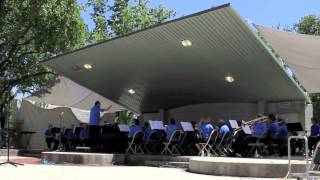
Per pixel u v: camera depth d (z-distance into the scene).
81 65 18.98
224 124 15.75
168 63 17.44
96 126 17.17
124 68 18.73
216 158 12.36
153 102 23.08
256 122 16.20
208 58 16.25
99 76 19.97
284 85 17.19
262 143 14.81
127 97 22.67
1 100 25.59
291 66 17.83
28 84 25.36
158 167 13.48
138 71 18.78
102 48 17.09
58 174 10.54
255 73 16.67
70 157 14.97
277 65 15.48
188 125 15.62
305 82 19.17
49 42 21.80
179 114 23.28
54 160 15.21
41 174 10.46
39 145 27.80
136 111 24.75
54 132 22.23
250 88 18.38
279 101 19.00
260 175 10.52
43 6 20.73
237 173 10.71
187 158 14.17
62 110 27.48
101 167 12.98
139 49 16.64
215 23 13.66
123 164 15.09
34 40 23.00
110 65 18.64
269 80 17.03
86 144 17.53
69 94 25.33
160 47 16.12
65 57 18.52
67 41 21.95
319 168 7.38
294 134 16.16
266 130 14.94
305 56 16.70
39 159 16.69
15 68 24.62
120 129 16.95
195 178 9.96
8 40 22.69
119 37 16.00
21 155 19.98
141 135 16.38
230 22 13.41
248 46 14.62
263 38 15.51
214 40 14.74
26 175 10.19
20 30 22.09
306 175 7.14
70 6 21.66
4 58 24.14
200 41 14.98
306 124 18.67
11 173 10.55
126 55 17.39
